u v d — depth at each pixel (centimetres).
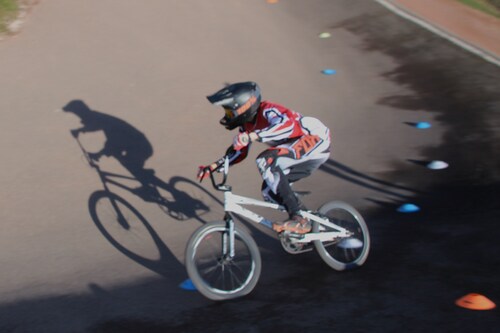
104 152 815
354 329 455
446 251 594
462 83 1051
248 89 500
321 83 1040
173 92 973
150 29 1161
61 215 687
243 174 783
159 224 672
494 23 1355
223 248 505
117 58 1058
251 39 1167
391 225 661
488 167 793
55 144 827
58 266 587
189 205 714
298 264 579
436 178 772
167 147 835
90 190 736
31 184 744
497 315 467
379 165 809
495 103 979
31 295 533
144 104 936
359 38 1209
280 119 498
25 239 641
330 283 539
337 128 907
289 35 1200
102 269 578
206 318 479
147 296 522
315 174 791
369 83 1051
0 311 506
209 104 948
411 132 895
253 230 656
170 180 763
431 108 970
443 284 526
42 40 1091
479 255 582
